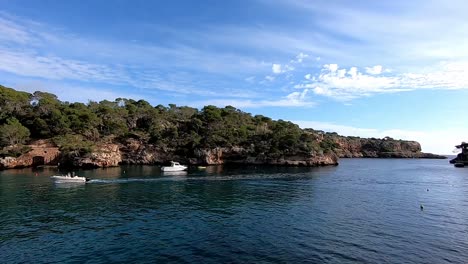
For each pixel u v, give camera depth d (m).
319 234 34.72
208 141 149.25
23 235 34.03
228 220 41.00
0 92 141.25
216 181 81.94
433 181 88.12
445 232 36.09
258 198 57.22
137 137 151.62
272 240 32.56
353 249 30.08
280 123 188.88
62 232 35.22
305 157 147.38
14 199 54.09
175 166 108.38
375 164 178.62
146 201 53.62
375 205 51.28
